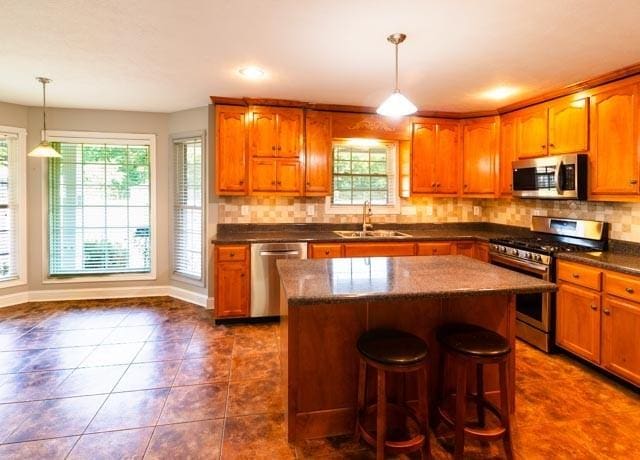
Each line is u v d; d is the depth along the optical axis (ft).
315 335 6.73
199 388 8.36
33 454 6.21
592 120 10.18
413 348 5.84
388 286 6.17
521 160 12.59
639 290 7.86
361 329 6.88
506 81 10.53
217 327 12.13
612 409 7.63
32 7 6.77
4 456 6.15
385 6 6.63
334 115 13.48
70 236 14.82
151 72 10.14
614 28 7.38
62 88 11.71
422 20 7.13
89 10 6.87
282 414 7.43
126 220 15.15
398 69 9.66
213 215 13.89
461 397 5.98
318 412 6.80
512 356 7.21
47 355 9.95
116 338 11.14
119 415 7.32
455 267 7.81
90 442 6.52
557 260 10.02
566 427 7.04
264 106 12.91
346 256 12.75
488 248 12.80
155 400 7.86
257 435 6.79
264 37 7.92
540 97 11.76
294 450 6.43
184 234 15.03
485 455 6.35
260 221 14.29
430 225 15.66
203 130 13.94
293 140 13.15
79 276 14.94
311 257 12.57
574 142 10.68
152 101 13.24
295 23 7.30
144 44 8.33
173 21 7.27
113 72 10.16
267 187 13.07
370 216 15.07
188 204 14.85
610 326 8.53
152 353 10.15
